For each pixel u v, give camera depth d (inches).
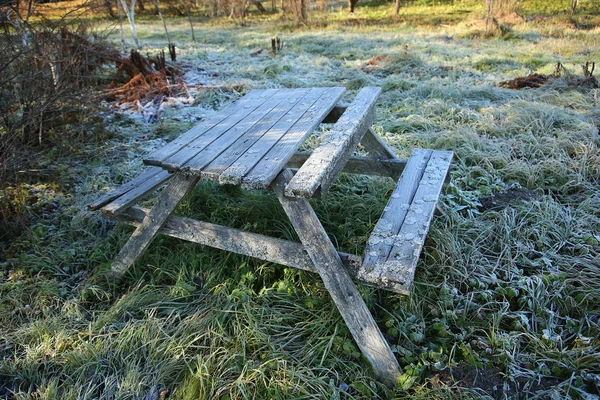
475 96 216.2
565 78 227.8
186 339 84.6
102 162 160.6
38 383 81.0
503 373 76.2
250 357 81.9
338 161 87.6
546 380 76.2
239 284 96.5
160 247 109.3
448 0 630.5
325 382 76.8
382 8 644.1
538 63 285.6
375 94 117.0
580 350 78.3
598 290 90.4
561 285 92.9
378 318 89.4
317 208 119.4
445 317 86.7
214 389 75.7
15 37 137.4
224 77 277.7
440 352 80.4
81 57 186.1
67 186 145.1
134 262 103.1
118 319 92.9
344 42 380.8
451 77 257.0
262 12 693.3
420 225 82.8
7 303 97.7
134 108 218.1
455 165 146.5
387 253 75.5
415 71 273.9
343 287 76.7
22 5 154.6
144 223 95.2
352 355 81.3
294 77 264.5
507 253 101.7
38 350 85.3
